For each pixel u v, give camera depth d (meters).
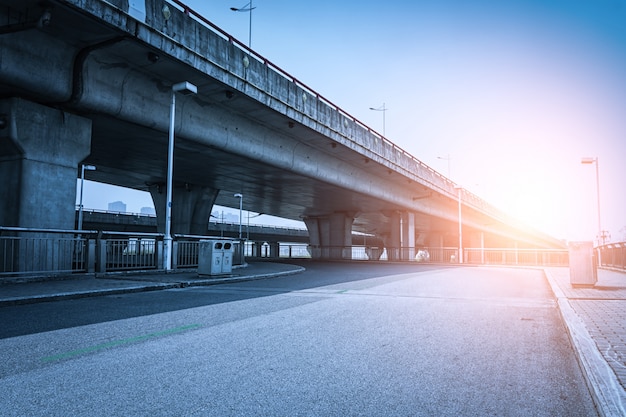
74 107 16.70
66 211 16.58
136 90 18.50
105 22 14.32
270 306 9.95
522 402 4.05
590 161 31.05
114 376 4.71
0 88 15.01
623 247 21.89
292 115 23.95
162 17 16.48
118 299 11.13
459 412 3.80
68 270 15.51
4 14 13.77
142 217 51.84
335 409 3.84
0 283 13.28
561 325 7.91
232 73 19.75
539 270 29.81
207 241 16.78
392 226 49.00
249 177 32.50
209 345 6.15
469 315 9.01
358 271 24.59
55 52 15.55
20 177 15.41
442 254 45.53
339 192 37.94
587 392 4.34
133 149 25.19
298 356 5.59
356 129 30.61
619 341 6.02
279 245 59.72
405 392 4.29
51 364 5.16
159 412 3.73
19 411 3.73
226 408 3.84
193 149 23.98
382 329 7.39
